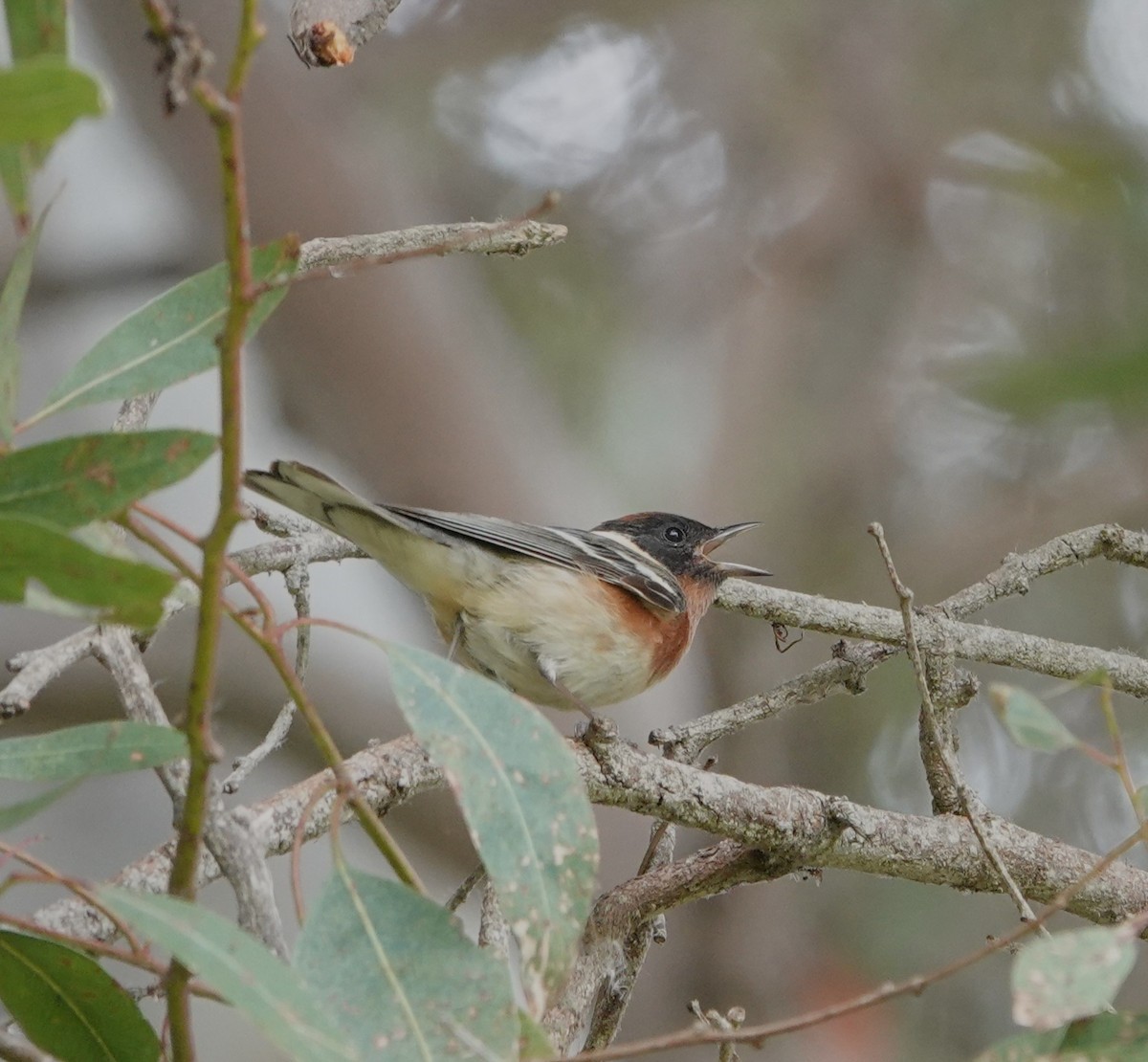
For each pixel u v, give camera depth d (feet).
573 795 13.16
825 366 52.60
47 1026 14.33
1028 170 48.57
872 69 53.83
